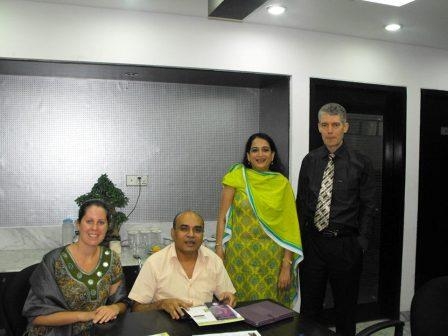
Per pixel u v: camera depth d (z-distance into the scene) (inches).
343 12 104.7
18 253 113.5
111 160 126.3
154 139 129.6
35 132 120.3
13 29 97.5
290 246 94.0
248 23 113.8
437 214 142.3
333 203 91.7
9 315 65.1
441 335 62.4
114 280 73.3
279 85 124.7
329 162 94.0
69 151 123.0
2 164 118.4
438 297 64.7
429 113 140.5
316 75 121.6
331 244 91.6
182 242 73.2
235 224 95.7
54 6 99.6
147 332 57.4
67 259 69.7
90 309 69.6
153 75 118.6
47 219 122.0
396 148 134.9
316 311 96.5
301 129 120.1
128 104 127.0
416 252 137.9
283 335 57.8
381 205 137.0
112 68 109.0
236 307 67.7
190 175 133.0
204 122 133.8
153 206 130.3
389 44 130.9
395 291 134.3
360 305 134.8
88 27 101.7
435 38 126.7
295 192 119.6
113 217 111.7
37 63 102.7
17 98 118.6
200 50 109.9
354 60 126.3
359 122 132.8
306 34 120.0
